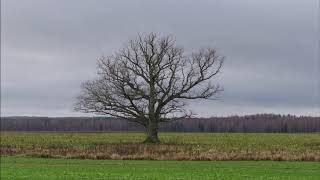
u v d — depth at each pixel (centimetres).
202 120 15538
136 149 5131
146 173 3228
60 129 16038
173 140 7556
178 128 15238
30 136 8962
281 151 4853
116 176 3045
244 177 3023
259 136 9525
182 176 3066
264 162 4072
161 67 6944
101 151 4919
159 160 4297
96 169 3488
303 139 7975
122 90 6844
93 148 5281
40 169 3478
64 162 4097
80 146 5669
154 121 6888
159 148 5284
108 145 5894
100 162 4094
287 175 3127
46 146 5744
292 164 3875
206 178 2972
